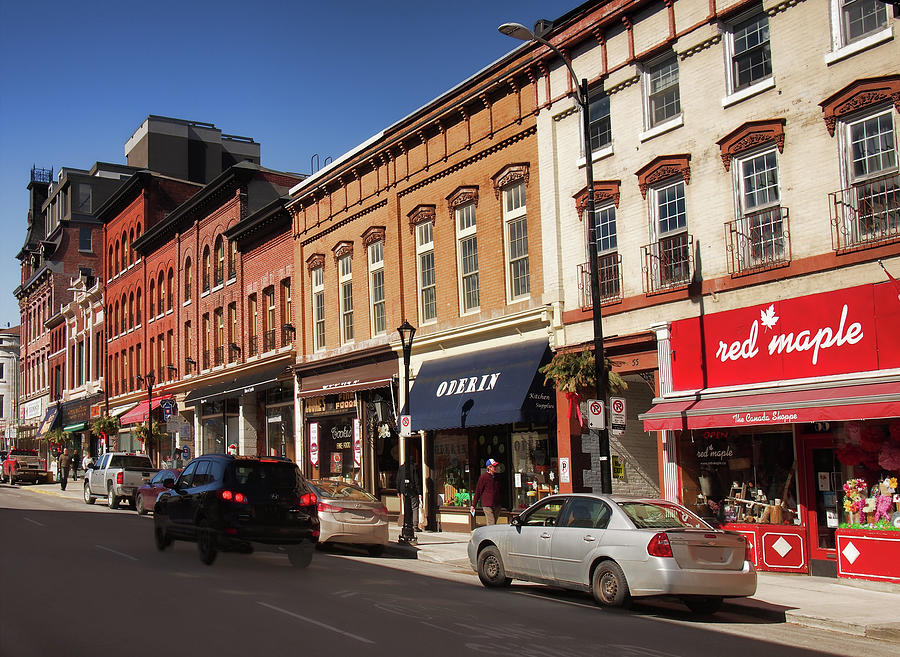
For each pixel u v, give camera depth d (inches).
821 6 599.5
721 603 484.4
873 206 560.4
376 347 1045.8
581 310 768.9
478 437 901.2
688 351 665.0
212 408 1583.4
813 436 597.3
